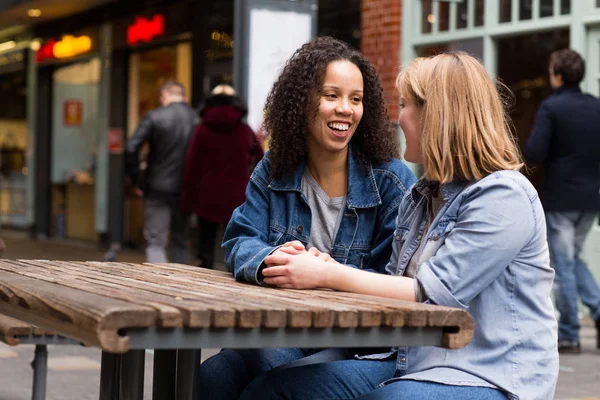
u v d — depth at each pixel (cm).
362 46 1216
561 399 622
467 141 303
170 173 1077
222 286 300
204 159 984
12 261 386
